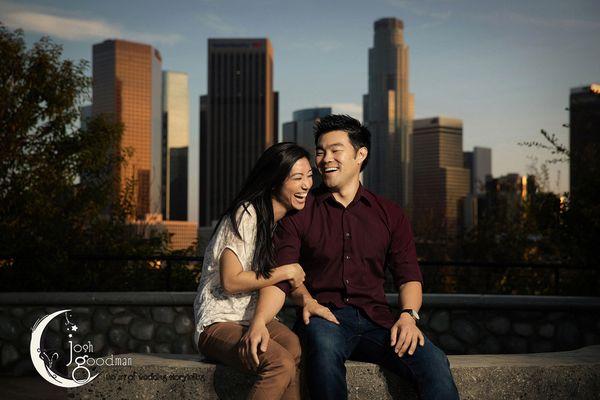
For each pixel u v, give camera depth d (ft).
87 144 30.58
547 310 18.02
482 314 18.19
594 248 23.13
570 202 23.76
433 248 36.01
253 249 8.65
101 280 24.32
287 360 7.99
